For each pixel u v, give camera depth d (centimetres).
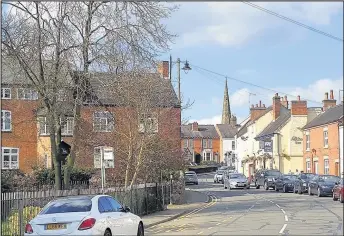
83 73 2339
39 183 2998
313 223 1905
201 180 7831
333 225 1827
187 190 4875
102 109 2669
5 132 4219
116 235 1334
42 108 2577
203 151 11431
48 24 2277
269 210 2553
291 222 1959
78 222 1234
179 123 3089
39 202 1714
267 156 6619
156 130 2652
